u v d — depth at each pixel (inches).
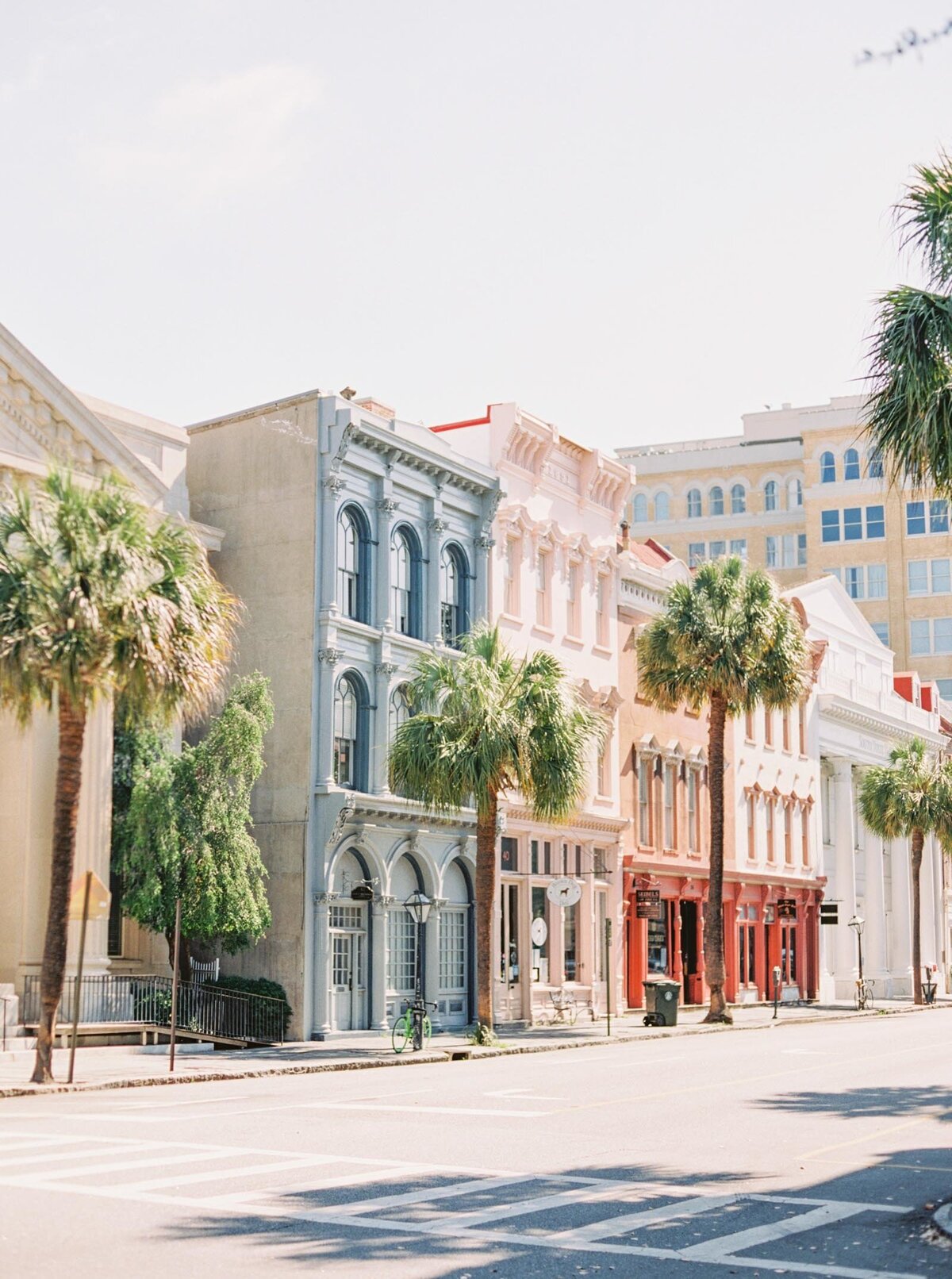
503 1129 675.4
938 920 3142.2
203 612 939.3
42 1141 614.2
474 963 1563.7
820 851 2546.8
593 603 1867.6
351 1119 711.7
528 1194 503.5
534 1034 1496.1
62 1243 398.0
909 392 600.7
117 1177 514.3
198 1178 515.2
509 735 1275.8
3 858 1173.1
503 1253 408.2
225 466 1455.5
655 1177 546.6
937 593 3897.6
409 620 1520.7
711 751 1745.8
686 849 2052.2
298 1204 469.4
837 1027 1758.1
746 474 4244.6
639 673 1800.0
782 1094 851.4
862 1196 512.7
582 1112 749.9
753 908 2289.6
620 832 1857.8
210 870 1210.0
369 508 1467.8
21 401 1194.0
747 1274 390.6
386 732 1446.9
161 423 1365.7
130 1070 983.0
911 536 3937.0
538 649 1690.5
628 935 1886.1
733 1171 563.5
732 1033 1620.3
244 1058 1138.7
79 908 901.2
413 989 1478.8
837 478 4035.4
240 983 1311.5
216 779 1236.5
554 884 1469.0
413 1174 538.6
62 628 880.3
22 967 1155.3
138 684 900.6
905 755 2479.1
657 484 4323.3
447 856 1518.2
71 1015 1166.3
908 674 3265.3
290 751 1375.5
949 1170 571.5
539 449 1740.9
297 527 1407.5
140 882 1214.9
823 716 2618.1
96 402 1295.5
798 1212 479.5
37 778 1177.4
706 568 1752.0
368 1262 389.1
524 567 1715.1
